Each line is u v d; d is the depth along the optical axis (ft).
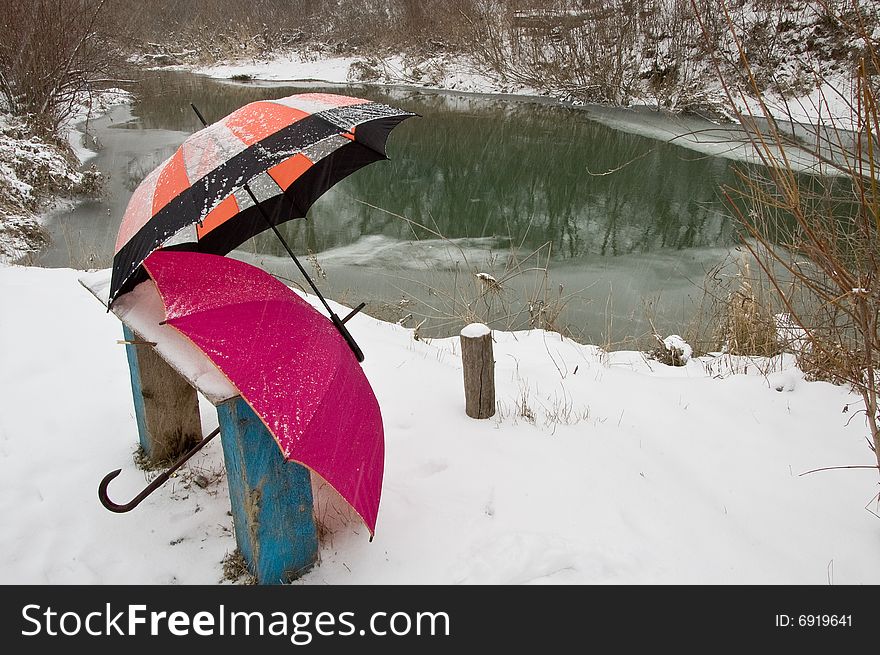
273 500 8.66
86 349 15.62
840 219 15.33
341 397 8.00
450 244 33.04
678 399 15.25
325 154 10.11
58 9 45.24
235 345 7.59
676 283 27.58
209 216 9.85
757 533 10.72
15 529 10.04
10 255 29.84
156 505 10.45
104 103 68.33
